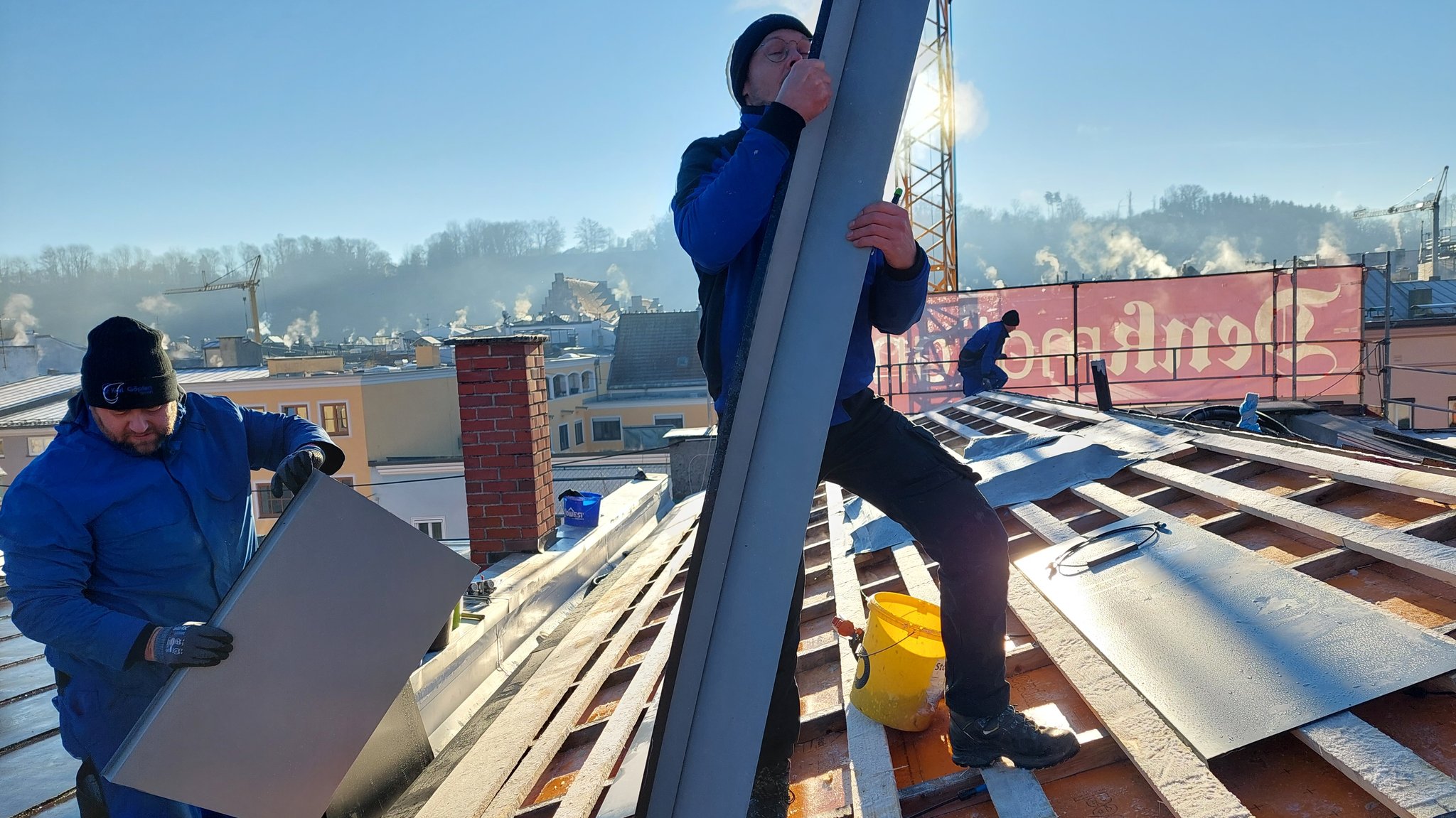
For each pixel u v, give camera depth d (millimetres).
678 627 1210
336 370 39031
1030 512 4008
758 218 1267
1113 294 14242
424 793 2721
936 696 2148
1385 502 2945
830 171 1232
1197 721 1757
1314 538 2785
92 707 2014
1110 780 1800
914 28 1226
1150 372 14227
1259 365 13992
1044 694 2264
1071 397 14328
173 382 2039
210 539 2139
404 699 2932
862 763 2035
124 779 1713
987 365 11234
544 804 2430
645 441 45469
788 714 1750
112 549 2000
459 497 35906
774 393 1234
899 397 14867
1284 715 1688
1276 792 1613
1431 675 1674
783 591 1214
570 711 3115
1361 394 13820
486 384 5312
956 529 1676
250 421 2332
